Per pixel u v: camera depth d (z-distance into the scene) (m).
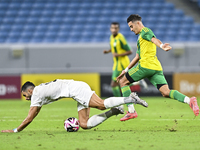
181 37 73.06
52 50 60.97
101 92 54.41
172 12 77.62
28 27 73.00
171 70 60.91
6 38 70.88
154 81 22.73
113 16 76.00
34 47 60.72
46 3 77.75
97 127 23.95
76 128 21.27
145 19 75.81
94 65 61.25
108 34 72.25
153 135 19.45
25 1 77.62
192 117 30.31
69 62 61.16
